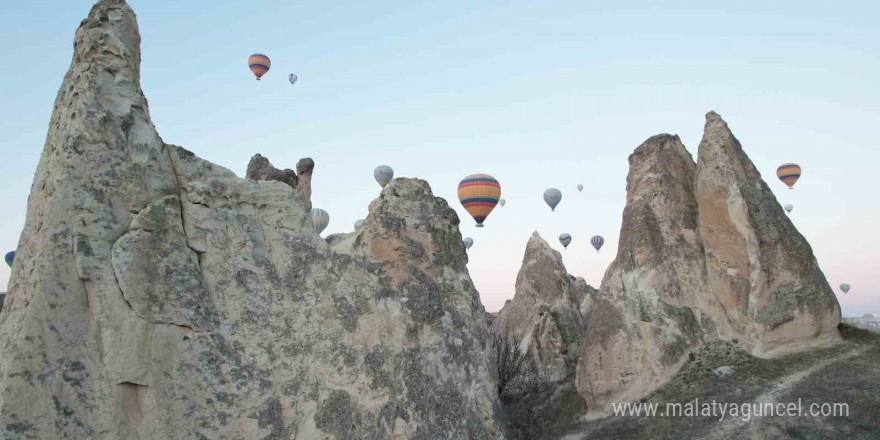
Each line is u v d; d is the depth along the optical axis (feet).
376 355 43.27
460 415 44.21
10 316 34.71
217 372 37.78
